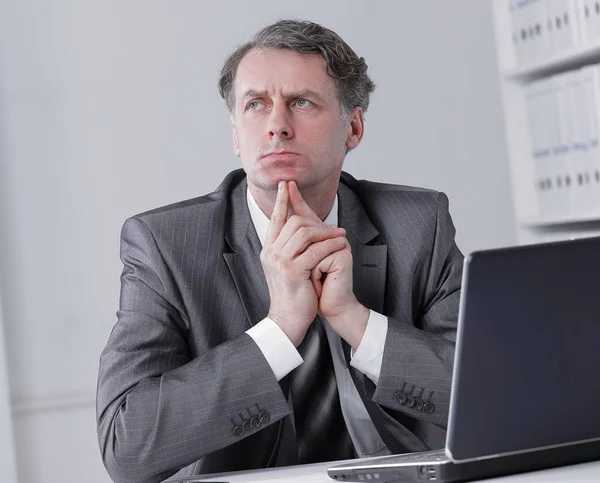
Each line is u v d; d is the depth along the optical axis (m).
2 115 3.12
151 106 3.27
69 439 3.15
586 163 2.93
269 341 1.53
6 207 3.12
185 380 1.49
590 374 1.15
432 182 3.62
